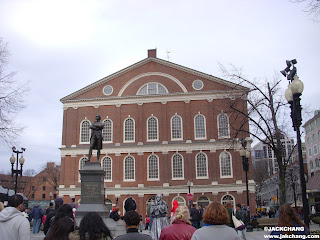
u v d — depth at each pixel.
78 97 55.28
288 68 15.73
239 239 6.34
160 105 53.44
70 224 6.32
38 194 114.19
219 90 52.81
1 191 33.66
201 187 49.78
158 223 13.96
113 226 17.98
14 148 33.75
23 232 7.09
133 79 54.88
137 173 51.25
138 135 52.62
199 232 6.30
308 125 84.44
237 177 49.69
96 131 20.66
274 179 99.88
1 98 26.25
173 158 51.44
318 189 49.50
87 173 19.69
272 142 28.16
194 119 52.31
